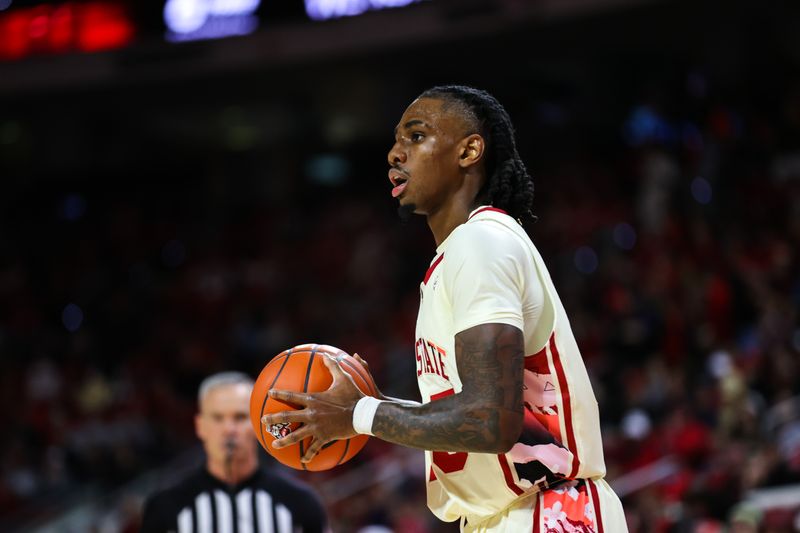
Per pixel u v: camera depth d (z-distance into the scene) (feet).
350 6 81.05
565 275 77.87
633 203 88.69
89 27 88.12
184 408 79.36
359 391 13.43
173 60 86.22
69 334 95.61
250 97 92.89
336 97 98.07
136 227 112.27
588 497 13.83
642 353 64.44
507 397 12.37
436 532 47.39
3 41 89.92
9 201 121.19
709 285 67.31
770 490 42.98
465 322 12.75
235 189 117.80
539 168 103.09
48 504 67.31
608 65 97.71
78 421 77.66
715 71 95.14
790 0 70.49
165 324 93.15
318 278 93.66
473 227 13.37
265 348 84.17
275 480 23.88
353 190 115.24
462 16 76.64
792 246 74.79
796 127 91.86
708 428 51.80
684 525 38.50
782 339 59.88
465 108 14.39
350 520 51.49
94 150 116.06
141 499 58.80
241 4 84.94
